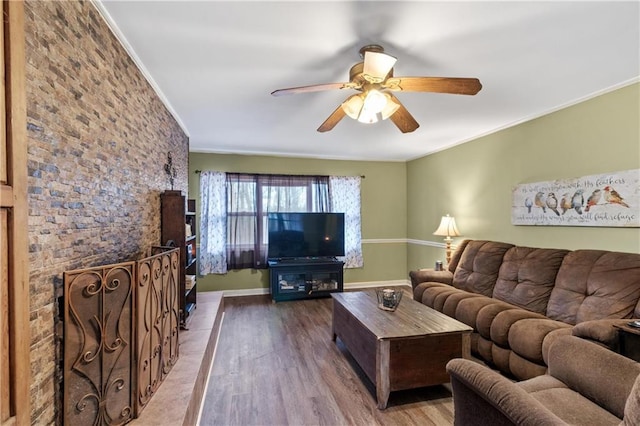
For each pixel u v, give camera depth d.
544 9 1.54
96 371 1.32
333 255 5.04
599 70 2.20
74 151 1.32
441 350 2.16
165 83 2.39
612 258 2.25
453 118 3.30
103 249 1.60
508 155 3.52
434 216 4.94
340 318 2.92
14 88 0.79
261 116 3.19
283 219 4.87
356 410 2.05
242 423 1.92
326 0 1.46
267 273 5.03
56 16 1.19
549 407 1.38
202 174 4.75
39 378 1.09
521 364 2.20
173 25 1.66
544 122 3.09
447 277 3.60
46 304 1.13
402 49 1.91
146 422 1.50
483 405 1.21
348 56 1.99
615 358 1.40
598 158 2.60
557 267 2.62
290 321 3.78
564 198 2.86
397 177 5.74
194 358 2.16
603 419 1.30
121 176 1.82
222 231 4.79
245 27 1.68
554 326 2.14
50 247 1.15
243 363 2.69
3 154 0.76
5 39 0.77
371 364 2.18
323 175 5.30
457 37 1.79
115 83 1.73
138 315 1.54
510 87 2.50
